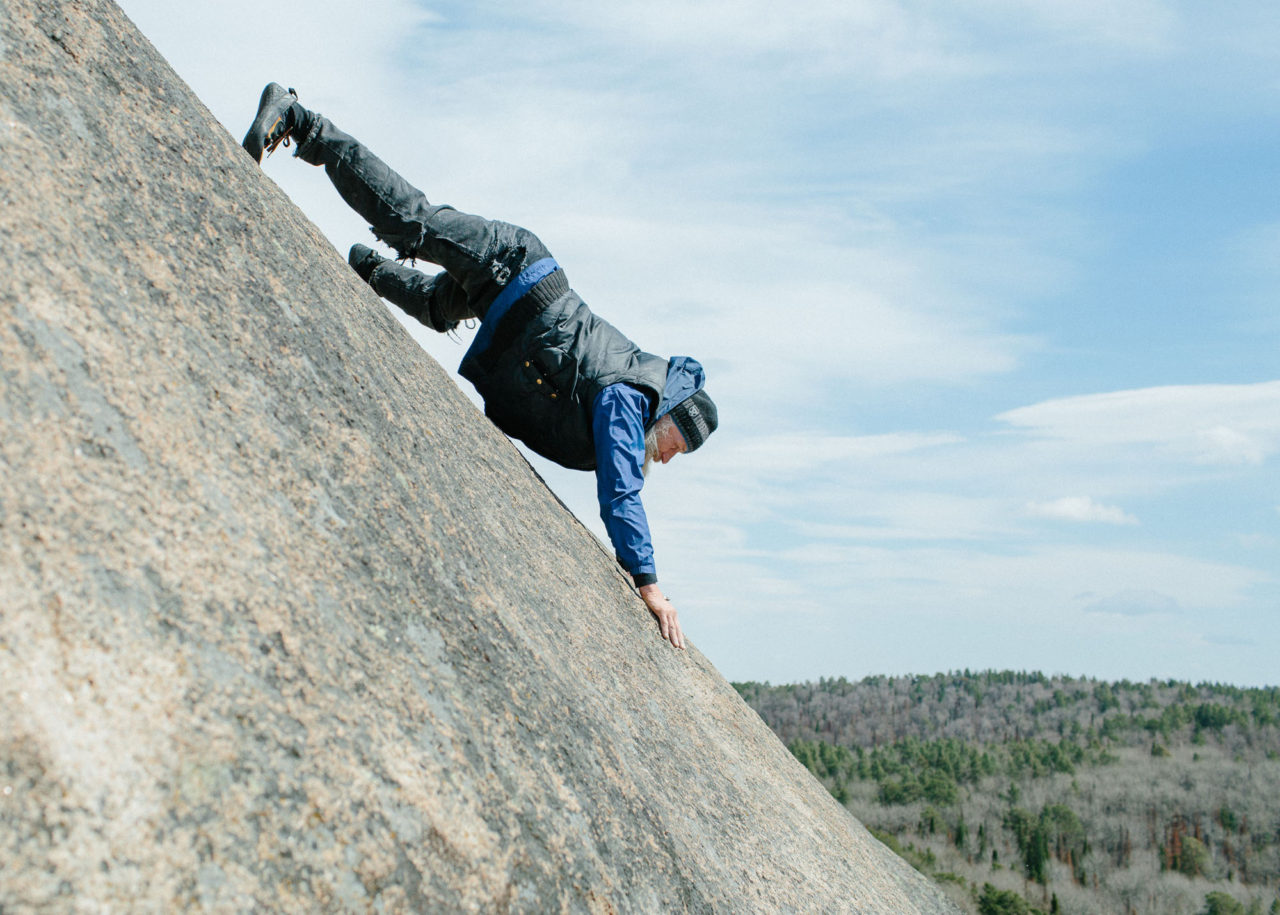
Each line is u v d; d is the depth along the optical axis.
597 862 1.44
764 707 171.50
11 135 1.33
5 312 1.09
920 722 157.25
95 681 0.88
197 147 1.85
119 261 1.38
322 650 1.19
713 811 2.28
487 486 2.44
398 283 3.83
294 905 0.90
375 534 1.54
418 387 2.42
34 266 1.19
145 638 0.96
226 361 1.47
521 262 3.33
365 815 1.05
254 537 1.24
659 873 1.62
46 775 0.78
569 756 1.61
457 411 2.75
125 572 0.99
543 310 3.33
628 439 3.28
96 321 1.24
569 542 2.94
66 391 1.10
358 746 1.12
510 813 1.31
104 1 1.85
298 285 1.91
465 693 1.44
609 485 3.24
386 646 1.34
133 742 0.87
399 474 1.79
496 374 3.44
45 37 1.58
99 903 0.75
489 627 1.69
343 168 3.17
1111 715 152.38
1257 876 91.69
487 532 2.11
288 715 1.05
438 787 1.20
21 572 0.88
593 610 2.61
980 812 108.38
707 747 2.73
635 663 2.64
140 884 0.79
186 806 0.87
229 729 0.97
